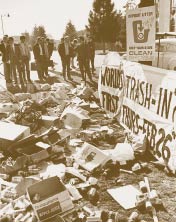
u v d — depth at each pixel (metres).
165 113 6.04
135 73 7.46
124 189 5.20
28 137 6.47
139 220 4.43
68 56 14.22
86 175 5.65
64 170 5.76
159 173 5.75
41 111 8.88
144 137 6.57
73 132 7.65
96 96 10.67
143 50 7.61
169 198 4.95
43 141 6.68
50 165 6.02
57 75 15.99
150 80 6.71
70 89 11.81
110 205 4.85
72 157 6.26
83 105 9.30
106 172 5.74
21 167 5.92
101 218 4.45
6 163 6.01
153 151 6.33
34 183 4.75
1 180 5.58
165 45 11.22
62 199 4.34
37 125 7.77
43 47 14.37
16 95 10.26
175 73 5.91
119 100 8.39
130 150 6.21
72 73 16.62
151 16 7.21
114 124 8.41
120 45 37.53
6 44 13.12
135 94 7.39
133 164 6.12
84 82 13.50
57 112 9.06
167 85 6.06
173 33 9.53
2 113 8.81
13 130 6.80
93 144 7.07
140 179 5.57
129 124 7.70
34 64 18.28
